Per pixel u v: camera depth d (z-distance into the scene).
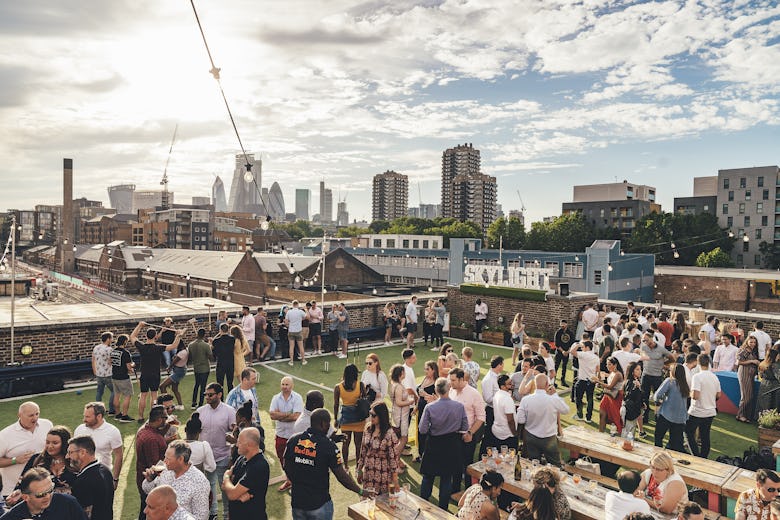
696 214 93.38
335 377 14.23
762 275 54.41
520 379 9.19
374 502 5.93
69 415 10.84
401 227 145.25
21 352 12.97
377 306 20.58
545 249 95.81
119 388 10.27
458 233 125.31
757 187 94.56
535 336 19.12
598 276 54.91
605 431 10.23
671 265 83.75
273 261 62.03
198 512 5.04
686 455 7.43
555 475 5.46
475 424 7.51
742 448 9.80
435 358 17.08
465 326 20.97
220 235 135.50
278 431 7.89
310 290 55.59
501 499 6.89
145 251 96.56
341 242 96.88
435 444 6.74
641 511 5.30
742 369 11.37
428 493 6.86
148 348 10.46
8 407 11.27
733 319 16.61
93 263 114.38
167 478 5.02
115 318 14.36
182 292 75.44
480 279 22.03
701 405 8.64
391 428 6.25
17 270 135.50
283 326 16.30
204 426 6.71
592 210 120.56
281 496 7.50
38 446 6.05
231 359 11.76
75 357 13.78
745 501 5.55
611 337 12.52
